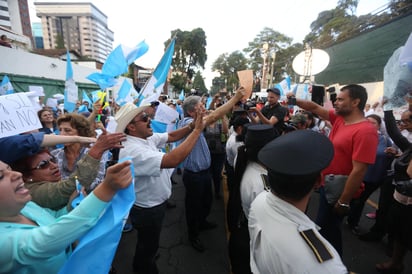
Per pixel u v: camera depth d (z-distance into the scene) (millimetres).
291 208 971
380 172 2818
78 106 7031
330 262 844
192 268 2463
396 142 2316
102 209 799
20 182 803
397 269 2256
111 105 7621
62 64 12812
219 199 4090
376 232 2828
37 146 1197
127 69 2729
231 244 1727
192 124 2426
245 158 1750
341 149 1951
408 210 2020
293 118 3564
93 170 1102
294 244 883
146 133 1841
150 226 1908
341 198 1895
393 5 8164
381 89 8539
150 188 1830
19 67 9734
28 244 717
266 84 28250
